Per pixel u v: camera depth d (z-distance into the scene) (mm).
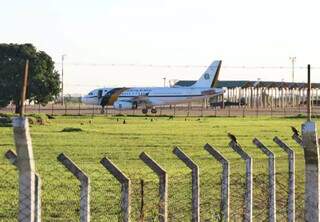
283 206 35938
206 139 93938
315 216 23391
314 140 23250
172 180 46844
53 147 77000
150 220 33219
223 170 29422
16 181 46656
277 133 109375
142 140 90438
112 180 48281
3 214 36531
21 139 19719
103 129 113062
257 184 42219
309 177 23484
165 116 176625
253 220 34688
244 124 138500
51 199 40656
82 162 62281
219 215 32438
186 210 36906
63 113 190000
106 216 36312
